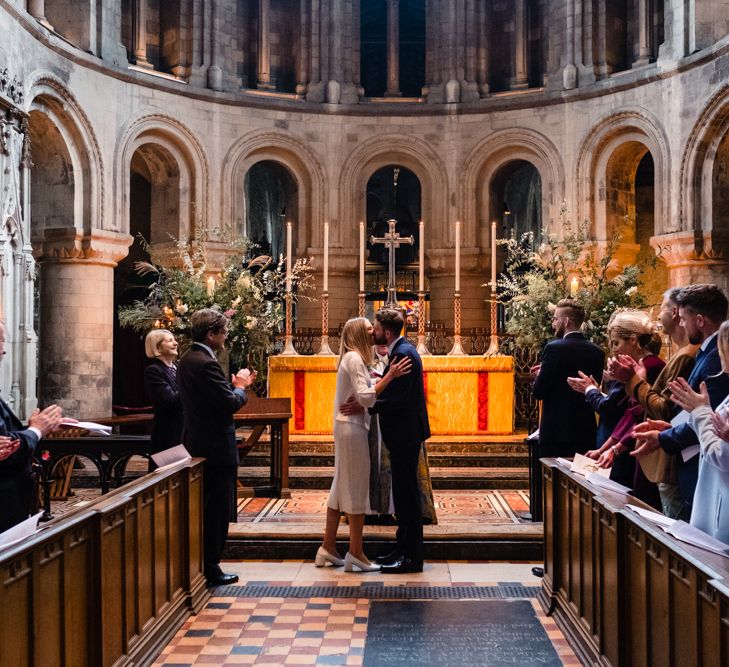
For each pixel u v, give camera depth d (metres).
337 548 8.34
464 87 18.59
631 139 16.81
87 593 4.67
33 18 13.38
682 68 15.46
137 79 16.38
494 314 13.24
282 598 6.94
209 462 7.27
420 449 8.54
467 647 5.77
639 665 4.52
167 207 17.66
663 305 5.66
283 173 18.89
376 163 18.84
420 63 23.17
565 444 7.56
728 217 15.36
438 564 8.07
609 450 6.09
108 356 15.95
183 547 6.60
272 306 15.50
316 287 18.62
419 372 7.68
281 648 5.77
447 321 18.75
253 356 14.23
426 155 18.66
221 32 17.88
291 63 19.31
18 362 12.71
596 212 17.39
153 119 16.78
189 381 7.24
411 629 6.15
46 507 8.68
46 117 14.53
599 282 13.55
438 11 18.75
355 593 7.07
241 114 18.00
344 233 18.62
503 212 20.22
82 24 15.46
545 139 17.83
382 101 18.80
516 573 7.74
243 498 10.79
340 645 5.82
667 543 3.93
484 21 18.75
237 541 8.37
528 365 14.88
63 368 15.56
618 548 4.76
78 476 11.60
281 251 24.30
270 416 10.69
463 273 18.67
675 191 15.71
